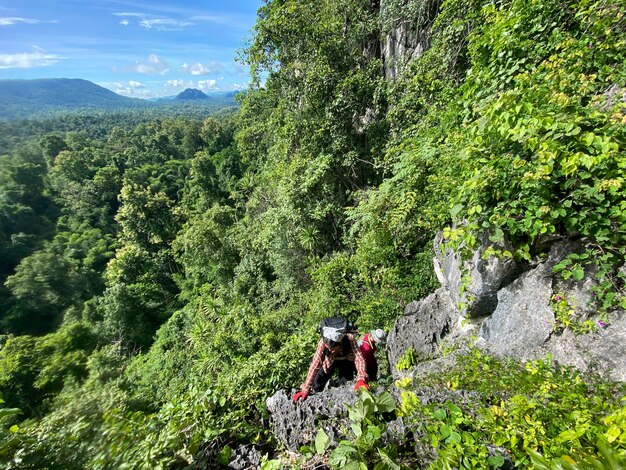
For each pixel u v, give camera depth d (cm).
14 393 896
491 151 296
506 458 167
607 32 290
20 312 3444
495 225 286
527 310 285
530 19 385
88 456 185
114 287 3072
